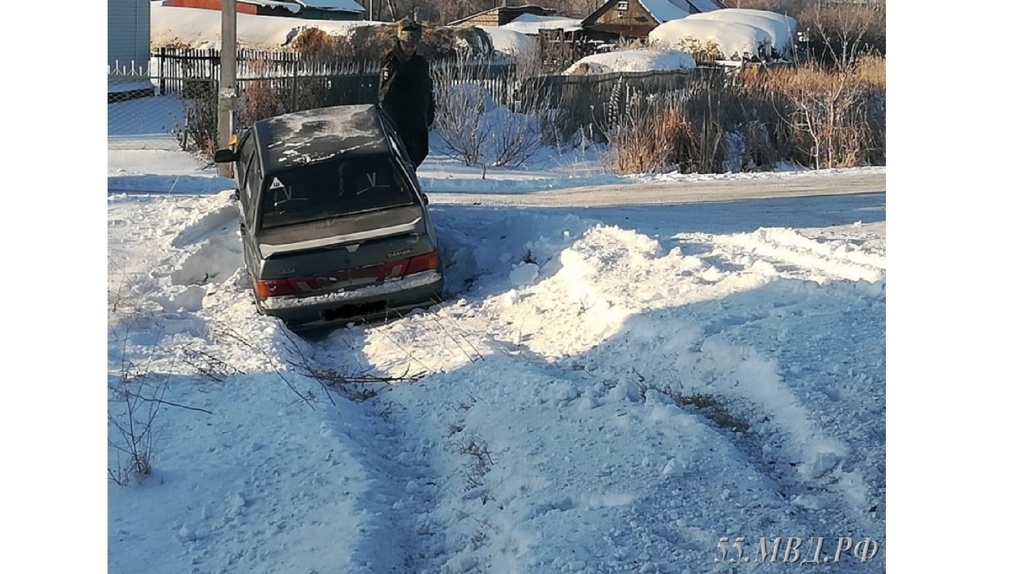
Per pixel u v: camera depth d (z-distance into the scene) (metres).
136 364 7.91
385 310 9.03
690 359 6.83
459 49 32.25
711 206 14.48
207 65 29.64
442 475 5.94
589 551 4.60
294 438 6.36
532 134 23.69
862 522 4.84
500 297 9.22
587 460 5.55
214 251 10.55
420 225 9.00
